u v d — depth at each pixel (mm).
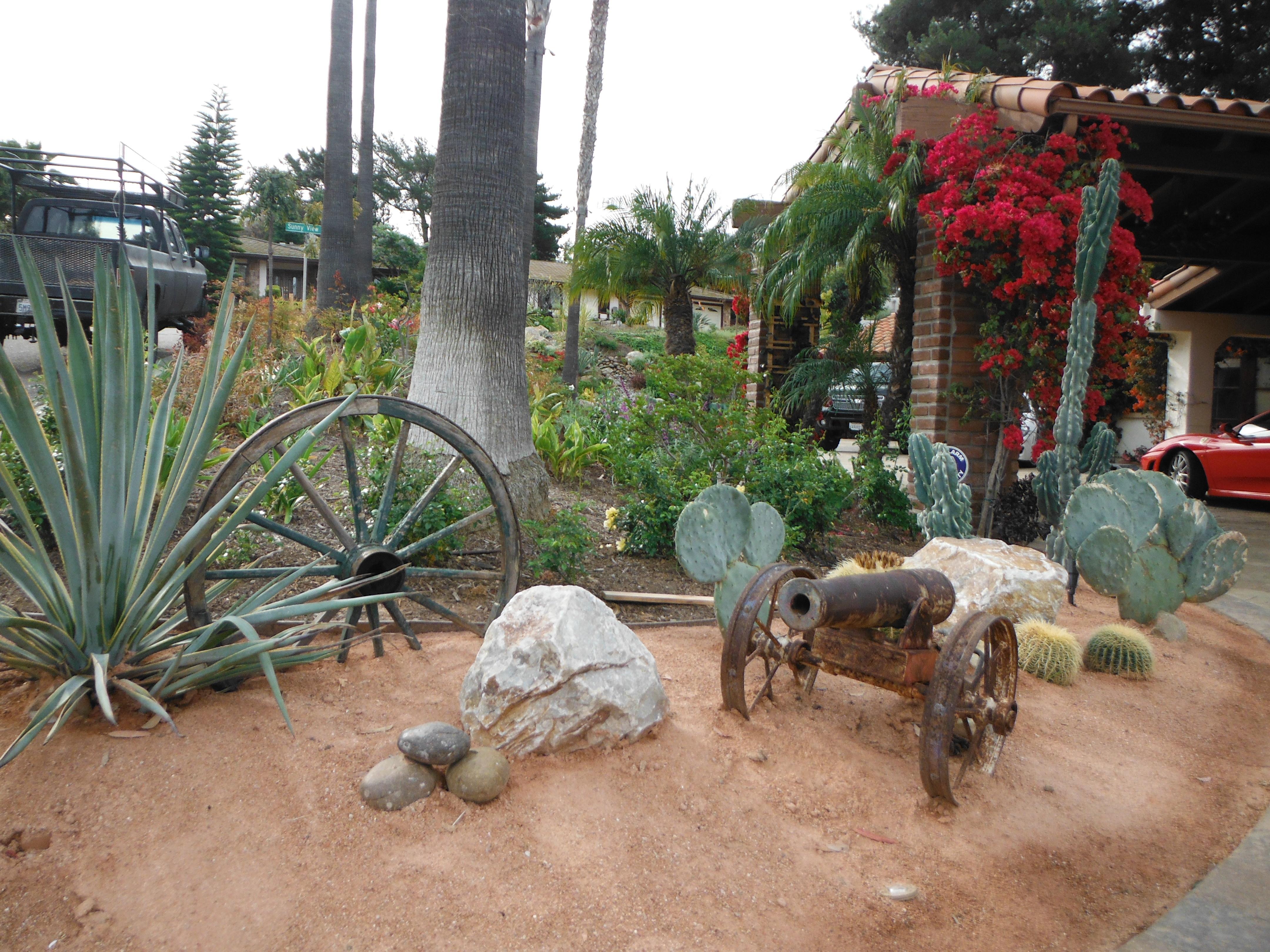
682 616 4750
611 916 2215
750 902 2340
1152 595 5070
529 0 13336
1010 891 2506
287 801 2520
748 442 6738
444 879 2275
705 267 13938
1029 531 7188
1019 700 3941
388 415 3502
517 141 5520
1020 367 6965
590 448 7246
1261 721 3920
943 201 6906
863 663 3273
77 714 2723
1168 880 2623
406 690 3334
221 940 2020
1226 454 10438
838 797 2922
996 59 18781
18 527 4082
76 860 2186
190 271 11438
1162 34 19594
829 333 11750
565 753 2928
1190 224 9922
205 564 3094
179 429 5172
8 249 8891
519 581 4156
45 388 5723
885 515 7117
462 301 5328
